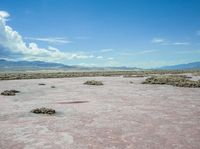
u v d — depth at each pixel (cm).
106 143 1045
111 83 4553
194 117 1544
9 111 1766
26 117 1559
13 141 1080
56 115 1619
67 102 2197
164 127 1299
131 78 6359
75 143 1048
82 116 1580
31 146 1013
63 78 6625
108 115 1608
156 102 2180
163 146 1004
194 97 2509
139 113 1672
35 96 2633
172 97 2514
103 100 2311
